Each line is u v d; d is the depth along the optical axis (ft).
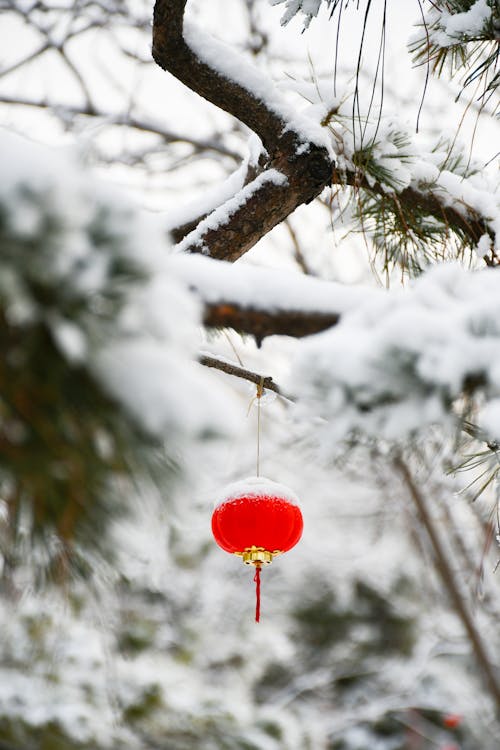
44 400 2.51
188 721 8.23
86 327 2.52
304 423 3.57
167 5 5.12
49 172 2.43
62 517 2.63
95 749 7.56
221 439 2.48
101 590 3.39
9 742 7.36
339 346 3.42
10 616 4.30
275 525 5.22
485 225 5.41
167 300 2.64
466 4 5.10
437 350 3.34
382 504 10.12
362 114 5.37
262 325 3.87
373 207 5.49
